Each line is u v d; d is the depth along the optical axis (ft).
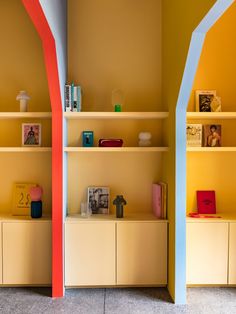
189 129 10.08
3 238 9.28
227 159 10.50
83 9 10.34
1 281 9.27
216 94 10.36
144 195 10.43
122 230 9.25
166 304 8.52
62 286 8.98
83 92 10.32
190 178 10.46
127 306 8.41
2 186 10.35
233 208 10.46
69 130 10.35
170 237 9.07
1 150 9.37
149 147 9.34
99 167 10.39
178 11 8.14
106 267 9.23
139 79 10.41
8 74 10.31
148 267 9.29
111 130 10.40
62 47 9.23
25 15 10.32
